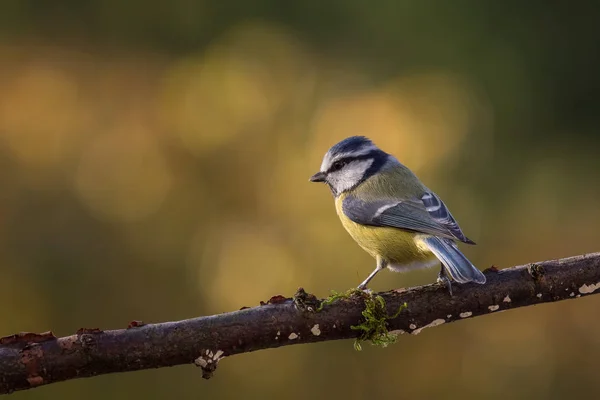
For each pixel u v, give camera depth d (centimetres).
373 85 1561
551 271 568
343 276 1272
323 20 1622
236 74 1505
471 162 1510
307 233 1311
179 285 1266
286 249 1299
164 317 1244
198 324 521
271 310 535
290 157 1413
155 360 514
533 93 1592
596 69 1608
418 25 1606
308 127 1483
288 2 1656
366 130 1478
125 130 1416
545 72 1608
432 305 557
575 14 1605
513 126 1570
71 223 1288
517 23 1605
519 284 564
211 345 521
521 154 1555
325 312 541
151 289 1255
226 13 1590
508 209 1494
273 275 1284
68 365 500
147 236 1298
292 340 538
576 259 573
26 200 1293
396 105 1511
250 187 1377
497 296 562
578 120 1603
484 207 1475
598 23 1606
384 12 1608
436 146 1473
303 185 1373
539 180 1534
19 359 494
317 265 1282
